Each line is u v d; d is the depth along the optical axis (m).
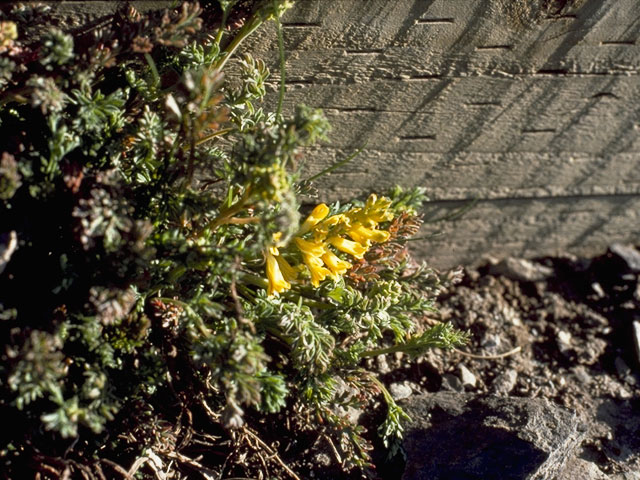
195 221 0.33
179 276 0.33
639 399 0.41
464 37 0.38
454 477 0.35
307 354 0.33
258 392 0.30
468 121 0.40
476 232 0.44
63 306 0.31
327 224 0.34
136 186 0.33
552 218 0.45
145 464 0.34
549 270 0.45
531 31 0.38
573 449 0.37
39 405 0.31
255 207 0.33
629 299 0.44
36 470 0.31
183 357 0.34
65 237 0.32
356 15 0.36
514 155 0.42
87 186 0.31
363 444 0.35
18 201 0.31
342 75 0.37
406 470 0.36
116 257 0.30
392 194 0.41
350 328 0.35
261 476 0.34
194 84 0.31
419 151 0.41
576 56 0.39
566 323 0.44
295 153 0.30
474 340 0.42
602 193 0.44
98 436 0.32
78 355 0.31
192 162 0.32
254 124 0.35
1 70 0.30
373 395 0.39
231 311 0.34
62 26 0.33
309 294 0.36
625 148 0.43
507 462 0.35
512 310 0.44
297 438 0.36
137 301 0.32
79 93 0.31
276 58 0.36
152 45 0.31
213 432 0.36
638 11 0.38
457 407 0.37
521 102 0.40
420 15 0.37
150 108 0.34
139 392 0.33
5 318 0.30
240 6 0.34
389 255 0.37
